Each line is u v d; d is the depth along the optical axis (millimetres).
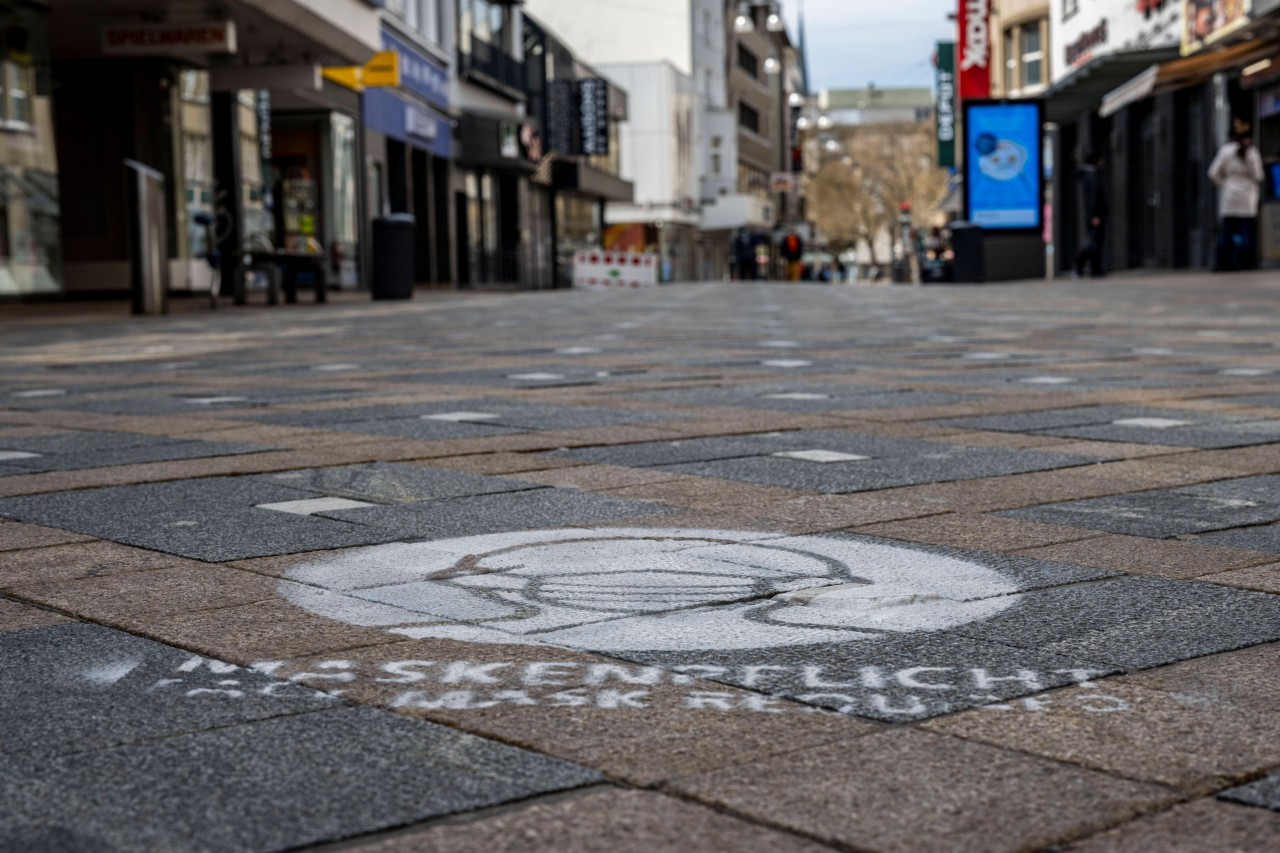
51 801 1813
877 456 4887
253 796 1819
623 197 62688
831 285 41656
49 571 3234
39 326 15586
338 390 7527
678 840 1668
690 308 20047
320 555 3342
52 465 4887
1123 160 35219
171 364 9766
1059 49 39625
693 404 6566
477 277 44344
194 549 3434
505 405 6578
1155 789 1826
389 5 34094
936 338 11391
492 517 3799
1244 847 1644
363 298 27984
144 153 24469
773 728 2068
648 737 2029
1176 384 7324
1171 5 28875
